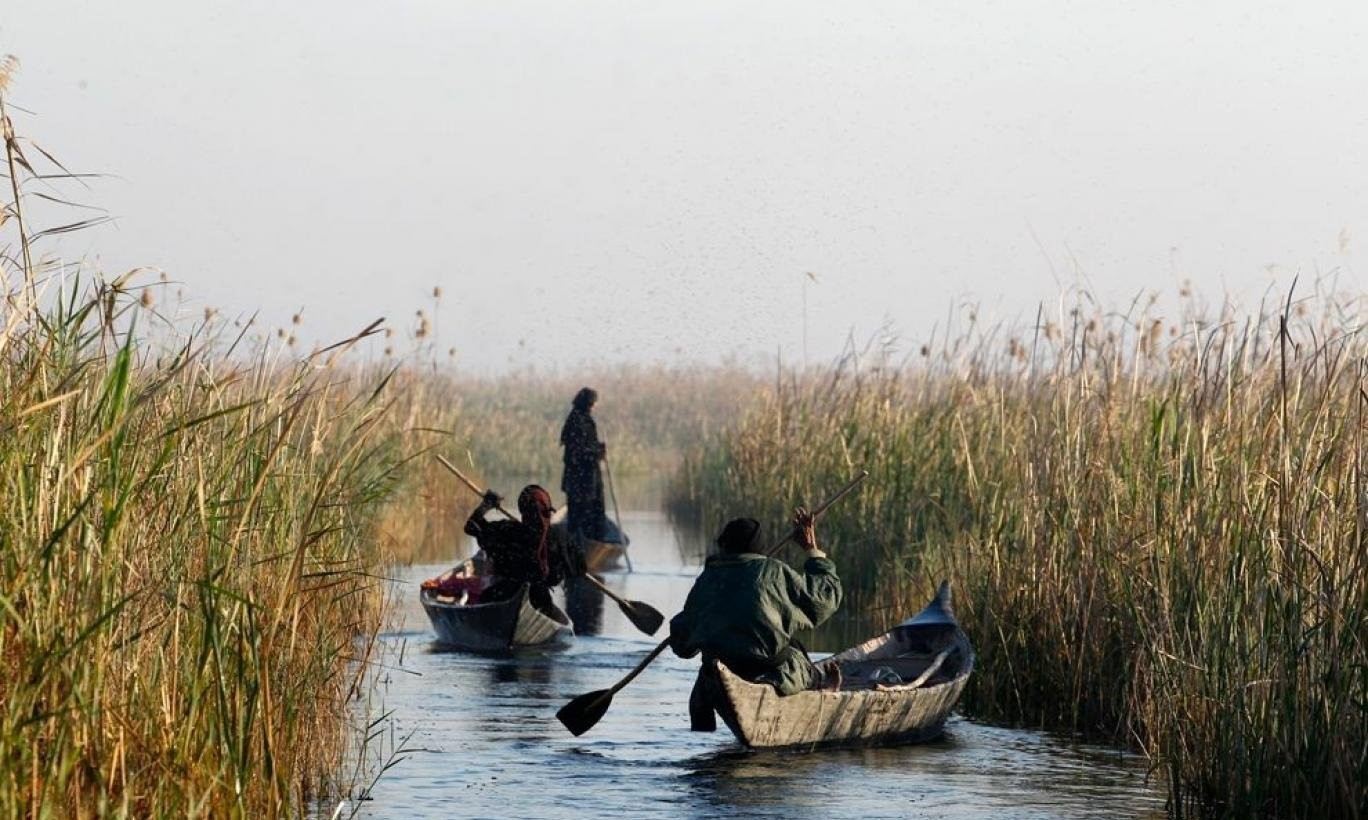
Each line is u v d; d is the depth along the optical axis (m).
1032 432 28.52
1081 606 23.66
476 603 31.89
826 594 22.17
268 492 18.44
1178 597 21.00
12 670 12.05
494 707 24.95
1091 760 21.39
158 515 15.02
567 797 18.95
